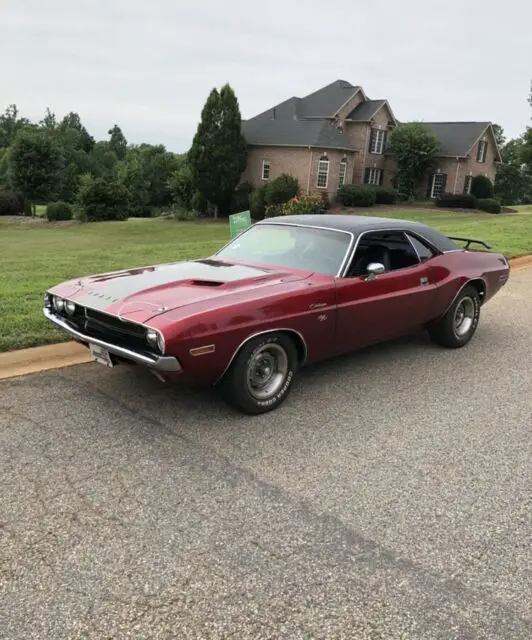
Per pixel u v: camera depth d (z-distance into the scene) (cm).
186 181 4622
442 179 4859
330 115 4562
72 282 502
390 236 571
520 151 5184
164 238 3200
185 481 358
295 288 469
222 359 418
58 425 423
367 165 4781
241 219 1134
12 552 286
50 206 4444
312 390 521
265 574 279
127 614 251
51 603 255
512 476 383
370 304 525
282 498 345
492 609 263
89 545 294
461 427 456
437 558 297
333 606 261
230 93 4222
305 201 3522
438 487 365
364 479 371
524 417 481
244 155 4400
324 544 304
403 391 527
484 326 773
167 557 288
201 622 248
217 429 431
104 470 365
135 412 451
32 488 341
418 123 4847
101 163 11062
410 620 254
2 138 11119
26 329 590
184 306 414
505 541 313
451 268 625
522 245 1458
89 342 445
